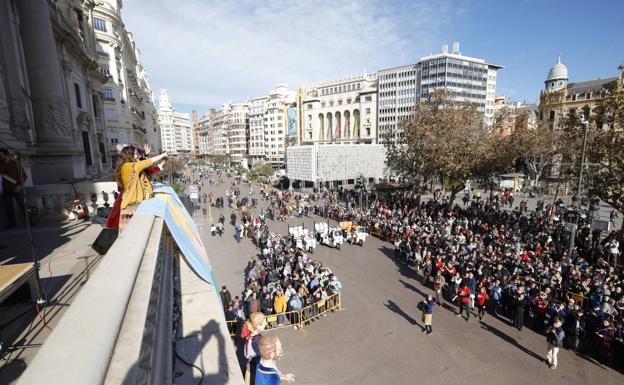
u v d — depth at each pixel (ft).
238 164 385.29
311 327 47.26
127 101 151.53
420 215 97.25
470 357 40.01
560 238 70.69
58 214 29.07
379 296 56.70
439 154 100.32
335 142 334.85
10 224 25.03
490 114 317.01
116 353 3.92
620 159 63.10
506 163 106.83
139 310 5.09
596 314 40.98
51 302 12.02
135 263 5.96
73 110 72.69
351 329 46.57
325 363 39.40
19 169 24.77
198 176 299.58
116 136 141.49
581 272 51.60
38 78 44.32
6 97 37.47
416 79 277.03
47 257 17.43
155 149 282.36
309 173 172.24
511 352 40.75
